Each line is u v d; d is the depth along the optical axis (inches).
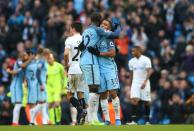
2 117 2116.1
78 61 1622.8
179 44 2522.1
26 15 2618.1
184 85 2283.5
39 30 2598.4
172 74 2396.7
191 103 2176.4
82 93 1614.2
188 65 2452.0
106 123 1593.3
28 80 1918.1
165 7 2699.3
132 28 2586.1
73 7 2699.3
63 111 2080.5
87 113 1628.9
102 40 1556.3
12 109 2116.1
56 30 2559.1
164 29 2645.2
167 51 2518.5
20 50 2418.8
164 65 2485.2
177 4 2691.9
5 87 2303.2
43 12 2650.1
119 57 2427.4
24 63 1908.2
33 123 1921.8
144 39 2568.9
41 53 1971.0
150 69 1892.2
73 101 1603.1
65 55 1627.7
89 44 1541.6
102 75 1561.3
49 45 2534.5
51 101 1989.4
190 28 2650.1
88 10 2645.2
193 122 2143.2
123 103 2229.3
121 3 2719.0
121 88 2284.7
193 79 2367.1
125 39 2514.8
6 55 2527.1
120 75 2319.1
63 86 2005.4
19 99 1935.3
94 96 1676.9
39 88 1925.4
